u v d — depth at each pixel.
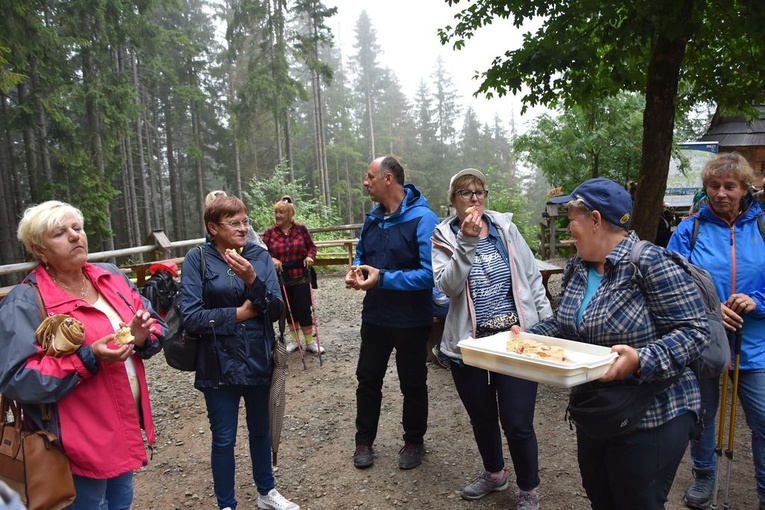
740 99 6.20
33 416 1.80
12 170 16.94
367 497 2.94
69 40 14.99
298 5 27.02
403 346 3.11
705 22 5.48
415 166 48.72
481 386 2.70
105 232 15.73
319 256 12.37
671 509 2.71
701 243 2.55
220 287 2.51
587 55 4.92
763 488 2.49
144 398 2.12
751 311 2.37
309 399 4.43
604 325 1.74
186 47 24.73
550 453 3.33
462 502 2.84
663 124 4.46
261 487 2.78
